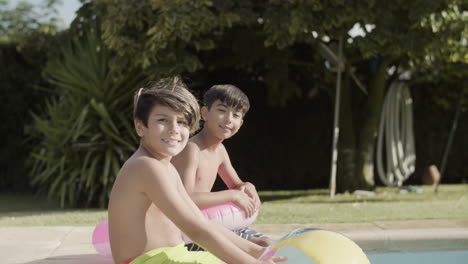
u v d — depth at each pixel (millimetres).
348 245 2141
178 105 1811
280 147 9984
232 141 9859
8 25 13398
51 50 8125
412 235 3865
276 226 4227
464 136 9992
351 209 5500
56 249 3355
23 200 8180
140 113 1839
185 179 2699
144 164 1812
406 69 8234
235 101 2770
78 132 6785
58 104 7727
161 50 6625
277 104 9578
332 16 6395
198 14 6211
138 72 7207
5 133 9242
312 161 10031
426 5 6387
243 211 2863
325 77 8305
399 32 6758
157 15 6402
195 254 1938
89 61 7180
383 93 8430
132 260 1824
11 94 9156
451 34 6707
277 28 6406
